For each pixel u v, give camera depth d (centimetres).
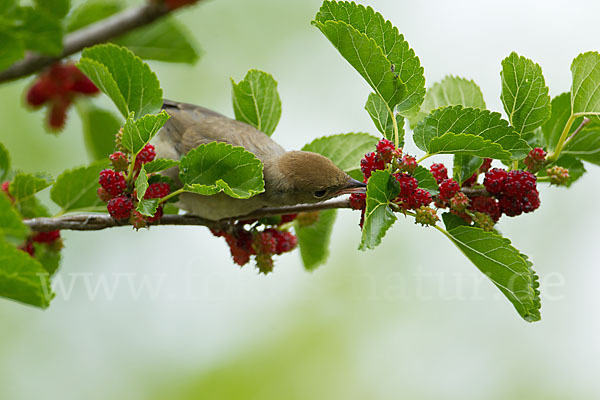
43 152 1817
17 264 701
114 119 1356
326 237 1147
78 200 1062
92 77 977
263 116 1188
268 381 1797
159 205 937
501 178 885
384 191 821
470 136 814
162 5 1045
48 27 893
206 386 1775
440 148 841
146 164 873
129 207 894
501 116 853
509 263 848
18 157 1798
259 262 1053
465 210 873
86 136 1380
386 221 814
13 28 877
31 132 1814
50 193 1047
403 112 892
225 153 866
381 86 875
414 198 834
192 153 866
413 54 879
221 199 1072
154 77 959
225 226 1062
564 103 987
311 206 1044
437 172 888
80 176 1046
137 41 1262
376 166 861
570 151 993
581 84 891
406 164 842
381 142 852
